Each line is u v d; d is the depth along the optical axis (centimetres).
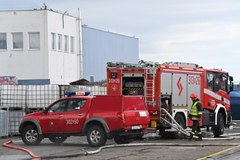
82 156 1566
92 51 5519
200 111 2141
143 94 2188
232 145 1878
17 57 4475
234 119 4169
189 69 2322
